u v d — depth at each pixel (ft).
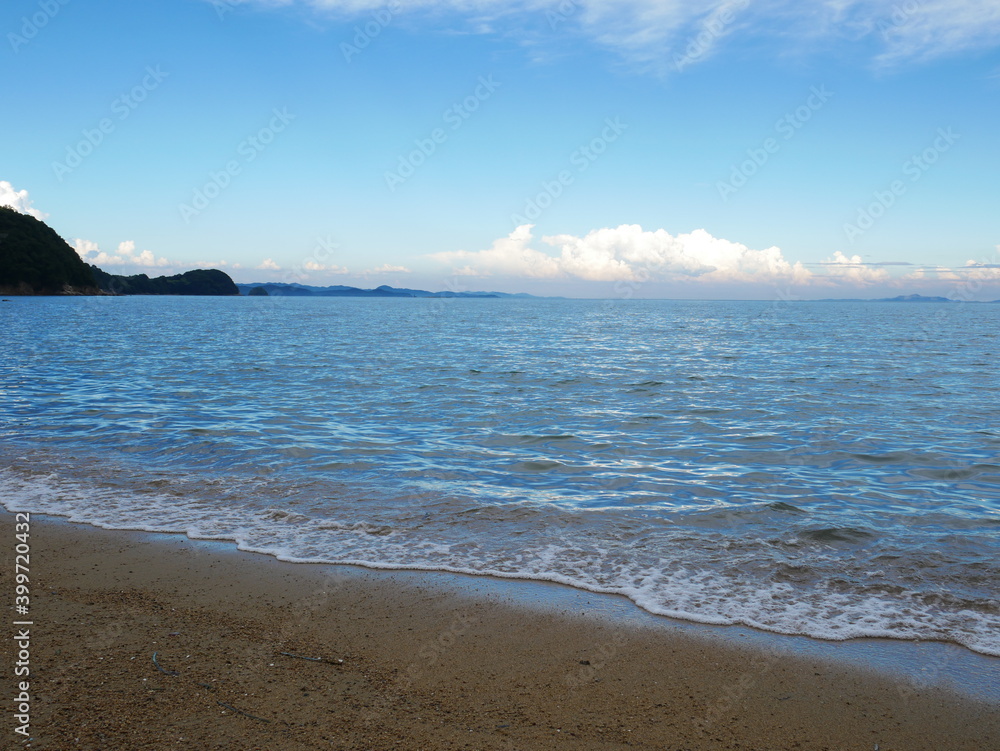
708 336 153.17
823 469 31.99
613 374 73.26
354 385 61.67
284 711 11.88
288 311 336.70
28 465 30.60
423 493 26.94
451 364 83.61
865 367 81.87
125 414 43.88
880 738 11.53
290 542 21.18
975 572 19.16
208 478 28.78
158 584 17.79
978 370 78.13
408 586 17.92
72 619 15.53
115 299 474.90
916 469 32.09
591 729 11.61
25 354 88.12
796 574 18.94
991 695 12.88
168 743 10.80
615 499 26.53
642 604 16.90
